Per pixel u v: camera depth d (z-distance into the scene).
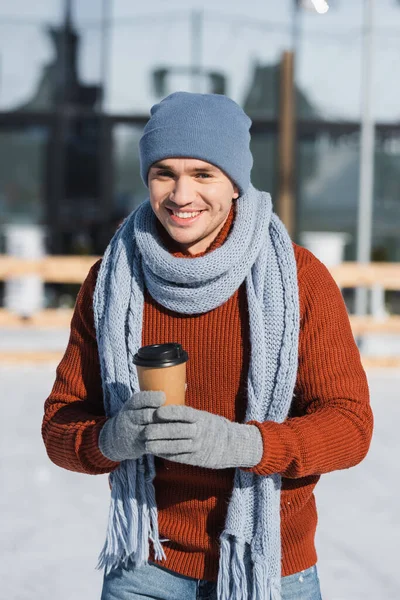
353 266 10.82
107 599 2.47
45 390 9.35
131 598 2.44
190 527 2.39
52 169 14.95
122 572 2.46
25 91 14.50
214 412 2.38
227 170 2.30
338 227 15.41
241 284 2.36
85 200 15.05
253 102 14.58
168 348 2.13
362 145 11.84
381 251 14.42
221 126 2.30
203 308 2.33
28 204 15.07
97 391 2.54
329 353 2.31
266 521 2.27
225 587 2.29
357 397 2.30
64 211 15.06
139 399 2.05
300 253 2.43
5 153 14.91
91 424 2.33
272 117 14.72
